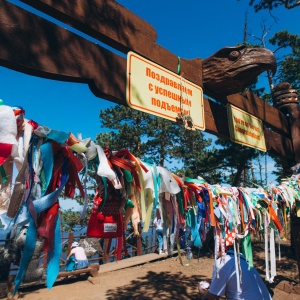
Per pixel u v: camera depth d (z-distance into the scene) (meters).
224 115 3.51
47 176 1.04
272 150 4.50
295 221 4.39
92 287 6.29
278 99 5.11
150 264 8.32
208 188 1.90
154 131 17.98
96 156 1.25
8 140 0.92
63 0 1.87
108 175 1.18
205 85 3.19
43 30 1.73
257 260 7.50
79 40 1.95
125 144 17.62
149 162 1.52
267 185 2.80
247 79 3.05
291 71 12.44
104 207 1.35
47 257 0.97
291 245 8.04
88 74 1.97
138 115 17.64
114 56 2.22
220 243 2.05
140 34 2.48
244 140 3.76
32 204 0.96
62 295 5.76
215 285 2.35
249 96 4.10
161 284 6.28
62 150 1.12
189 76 2.97
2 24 1.52
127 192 1.40
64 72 1.81
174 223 1.61
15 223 0.93
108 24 2.19
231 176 13.26
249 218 2.25
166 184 1.48
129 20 2.39
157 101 2.49
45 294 5.79
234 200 2.19
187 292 5.66
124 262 8.38
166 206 1.59
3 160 0.91
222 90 3.23
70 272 6.52
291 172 4.94
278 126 4.70
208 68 3.15
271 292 4.92
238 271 2.19
